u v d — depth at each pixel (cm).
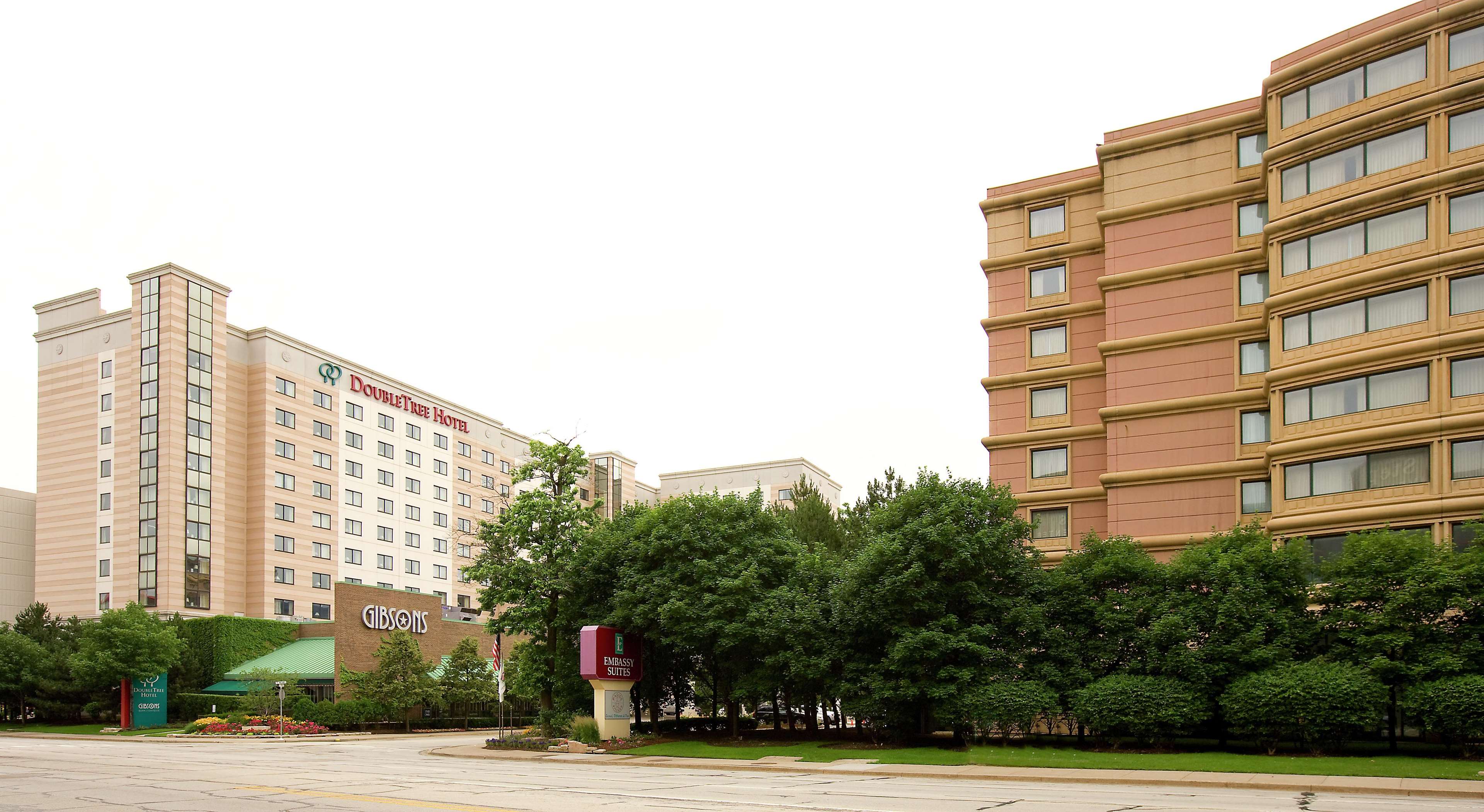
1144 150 4584
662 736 3953
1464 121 3456
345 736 5484
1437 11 3541
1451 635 2630
